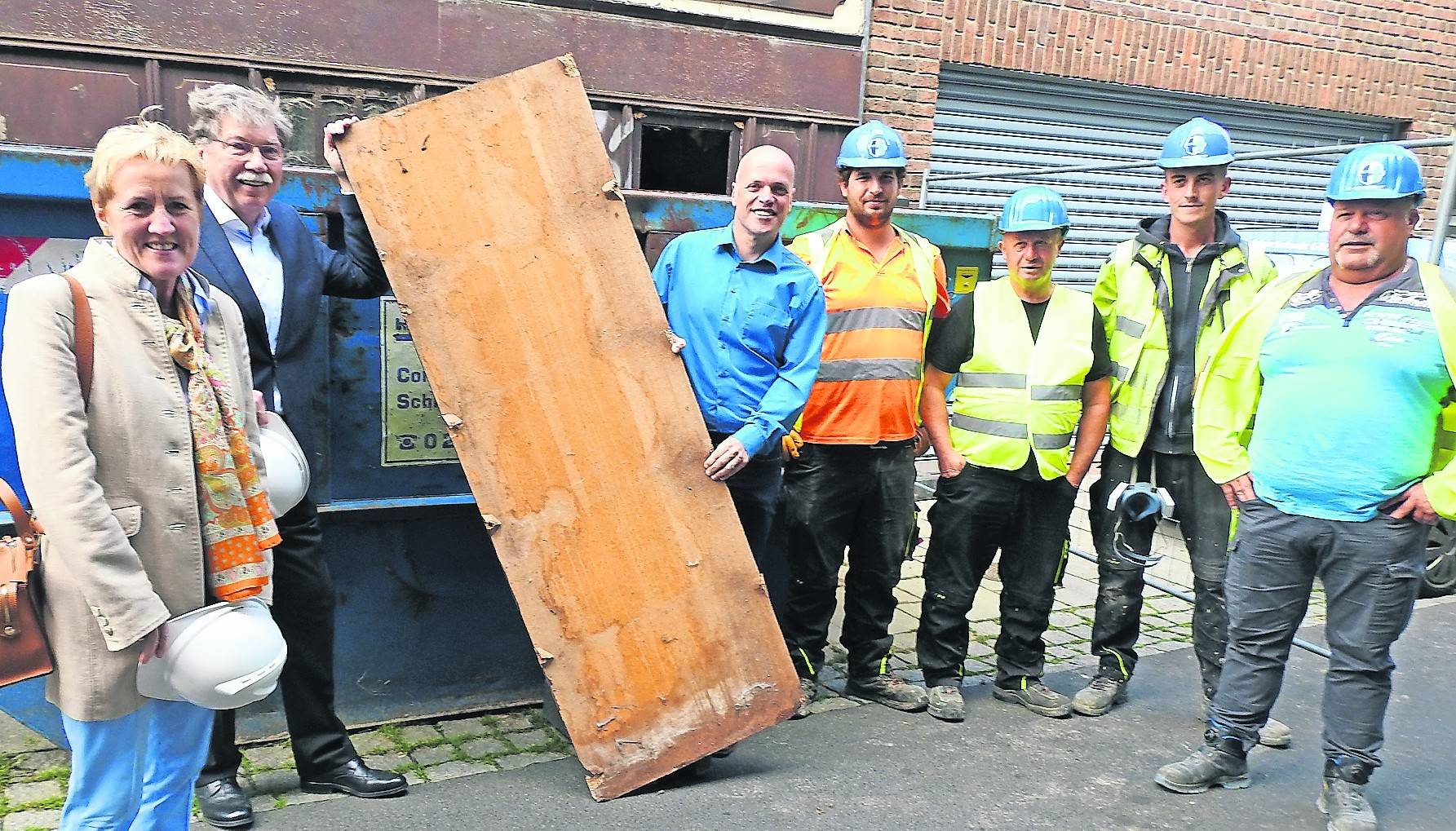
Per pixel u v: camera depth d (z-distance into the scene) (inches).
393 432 135.9
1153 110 336.5
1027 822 125.7
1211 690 153.2
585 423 123.2
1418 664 181.3
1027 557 155.8
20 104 201.8
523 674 150.1
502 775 131.6
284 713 135.9
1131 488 150.9
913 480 155.3
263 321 112.6
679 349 126.3
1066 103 321.4
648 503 125.6
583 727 124.0
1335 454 121.6
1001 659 161.3
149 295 83.8
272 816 119.3
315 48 221.1
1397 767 144.1
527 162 121.0
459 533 142.4
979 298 151.6
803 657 156.1
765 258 131.0
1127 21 316.8
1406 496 119.5
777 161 127.5
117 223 81.0
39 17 199.9
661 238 148.4
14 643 80.0
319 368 130.4
